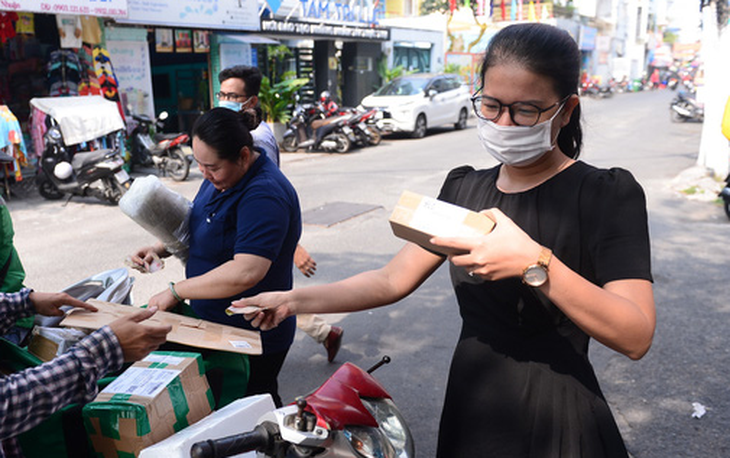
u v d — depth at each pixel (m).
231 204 2.26
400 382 3.61
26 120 10.78
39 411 1.35
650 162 11.32
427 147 13.98
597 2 45.03
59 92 9.86
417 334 4.26
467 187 1.52
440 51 23.56
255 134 3.19
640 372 3.67
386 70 19.73
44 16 10.55
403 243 6.38
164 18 11.40
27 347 2.14
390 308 4.71
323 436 1.19
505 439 1.35
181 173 9.97
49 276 5.39
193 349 2.14
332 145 12.84
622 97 35.00
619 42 48.88
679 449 2.93
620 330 1.12
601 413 1.33
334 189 9.23
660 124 18.58
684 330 4.20
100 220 7.51
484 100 1.32
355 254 6.02
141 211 2.29
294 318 2.51
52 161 8.23
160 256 2.69
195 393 1.85
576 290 1.08
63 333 2.10
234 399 2.09
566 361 1.34
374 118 13.98
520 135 1.29
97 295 2.56
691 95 18.75
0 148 8.17
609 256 1.25
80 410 1.74
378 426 1.42
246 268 2.13
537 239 1.34
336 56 18.14
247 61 14.02
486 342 1.40
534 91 1.25
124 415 1.66
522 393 1.35
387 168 11.09
